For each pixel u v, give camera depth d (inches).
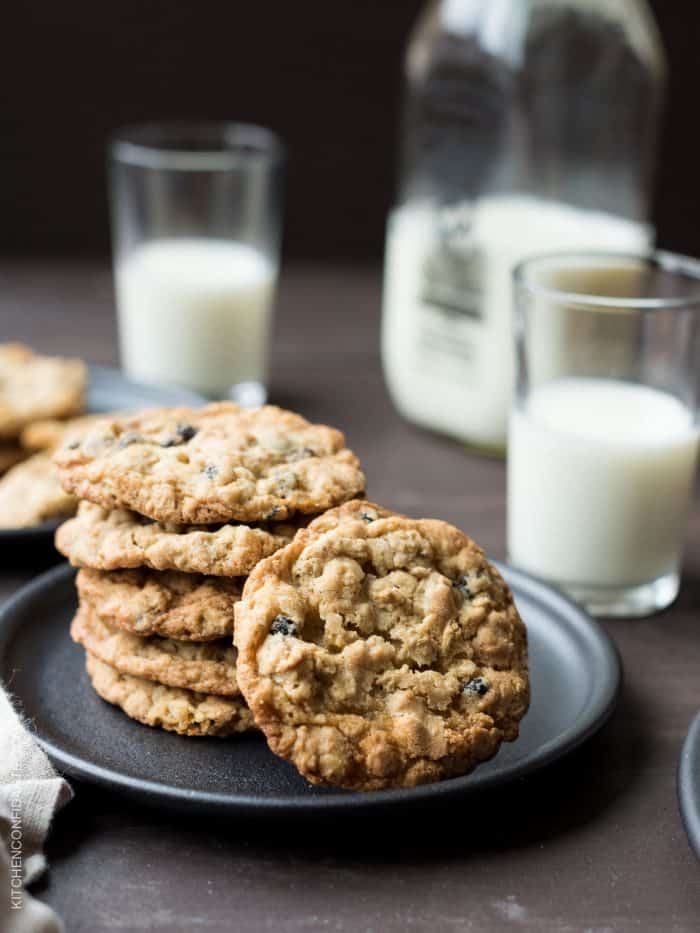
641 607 22.0
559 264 22.9
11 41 38.8
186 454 19.3
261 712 17.3
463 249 25.3
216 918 16.7
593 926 16.8
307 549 18.2
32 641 20.1
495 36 25.1
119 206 28.4
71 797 17.5
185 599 18.9
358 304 32.9
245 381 28.4
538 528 22.0
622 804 18.3
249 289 28.0
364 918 16.7
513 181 25.6
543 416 21.8
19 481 23.4
